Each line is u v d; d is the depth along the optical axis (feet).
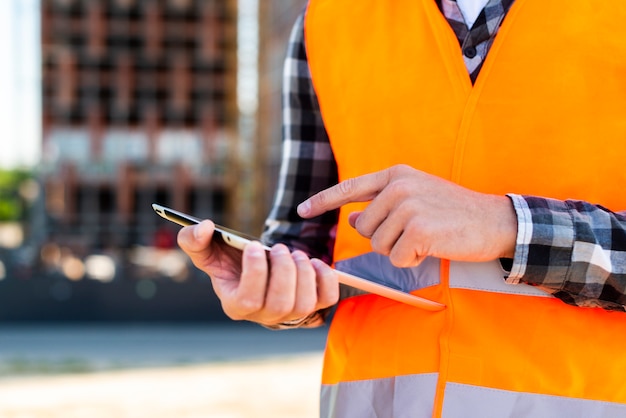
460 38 3.25
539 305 3.02
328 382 3.55
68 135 73.51
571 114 3.03
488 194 2.87
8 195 51.26
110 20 74.33
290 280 2.59
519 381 2.99
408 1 3.38
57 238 52.75
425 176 2.85
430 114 3.22
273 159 58.18
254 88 60.64
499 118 3.08
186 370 23.77
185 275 36.99
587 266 2.78
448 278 3.13
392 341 3.25
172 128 75.00
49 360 25.90
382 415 3.24
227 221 69.87
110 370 23.79
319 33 3.70
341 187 2.94
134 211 72.59
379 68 3.40
